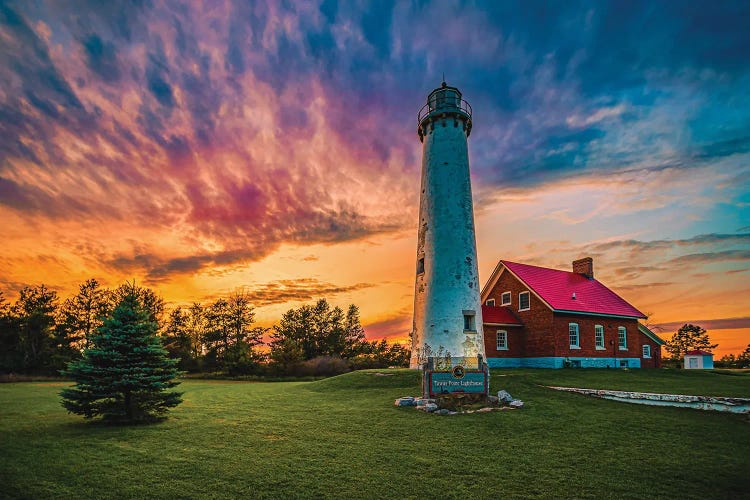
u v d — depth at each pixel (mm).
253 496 7723
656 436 12273
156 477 8523
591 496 7988
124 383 12969
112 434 11875
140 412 13711
